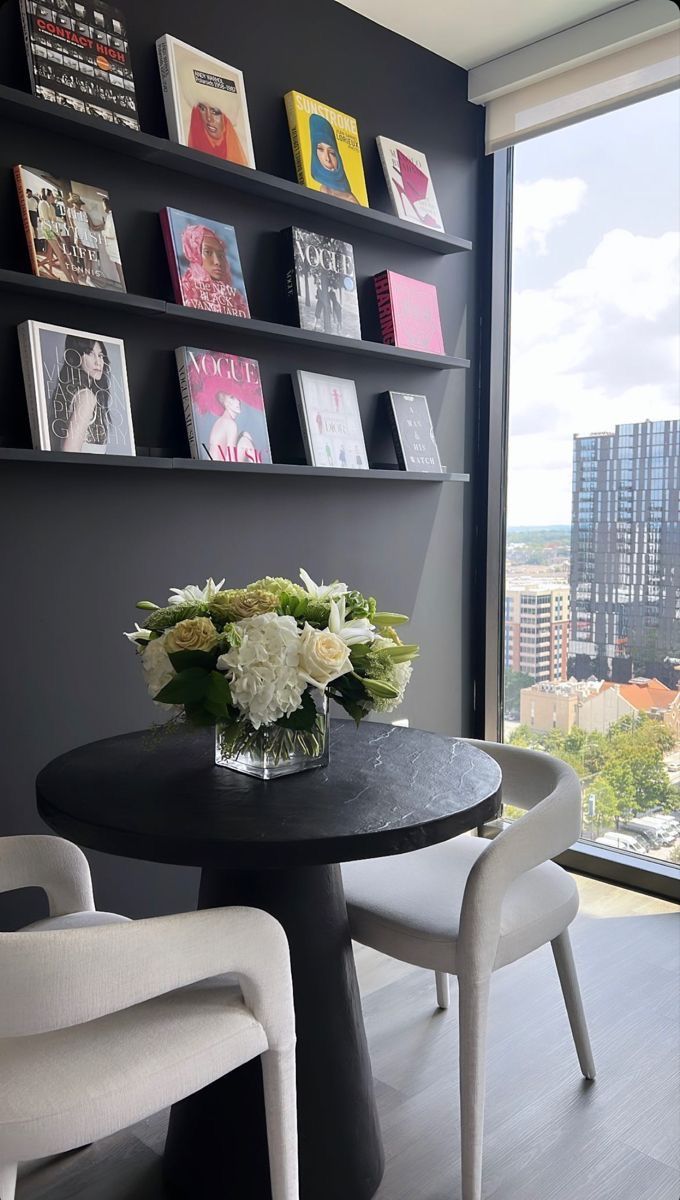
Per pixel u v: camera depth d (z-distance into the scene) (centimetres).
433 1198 164
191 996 137
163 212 234
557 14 286
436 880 182
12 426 210
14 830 218
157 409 238
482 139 331
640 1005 228
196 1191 162
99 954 113
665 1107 189
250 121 258
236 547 261
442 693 335
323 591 169
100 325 225
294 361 272
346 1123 161
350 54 285
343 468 267
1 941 108
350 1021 164
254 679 142
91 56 215
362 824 136
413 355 291
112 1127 119
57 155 215
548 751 332
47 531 219
